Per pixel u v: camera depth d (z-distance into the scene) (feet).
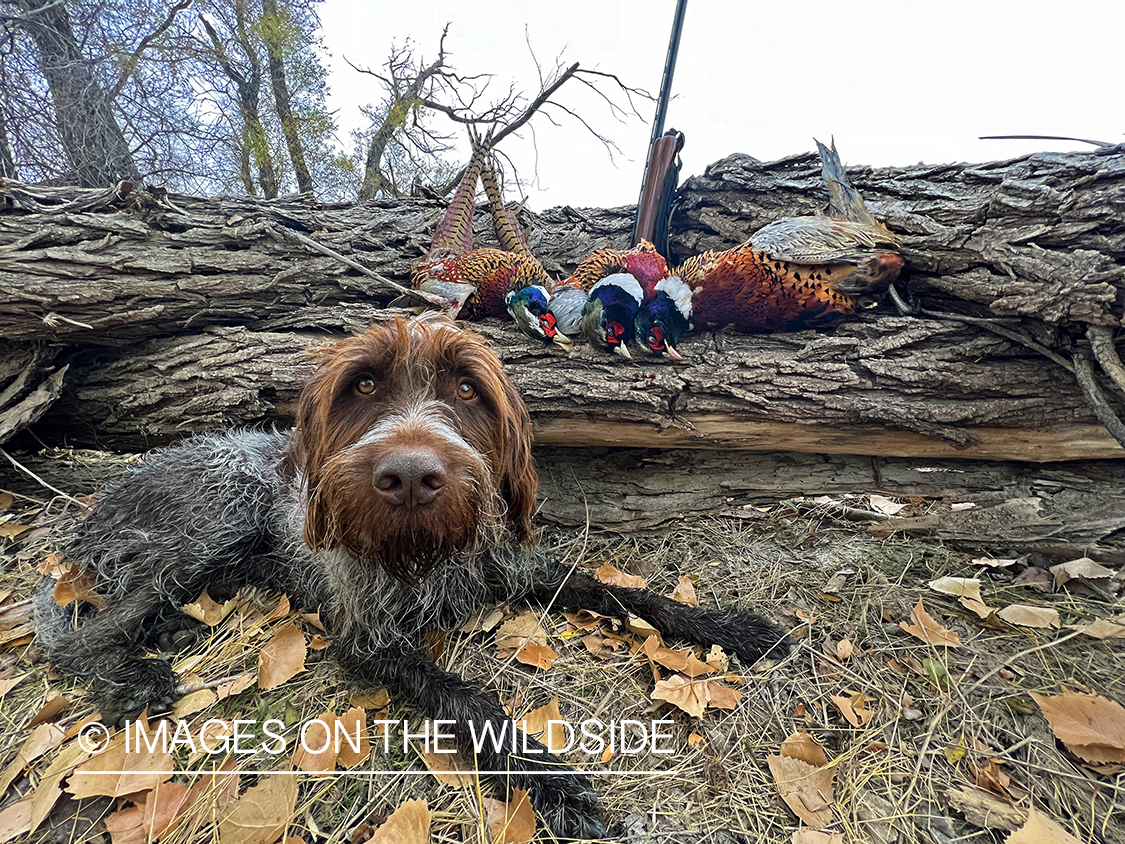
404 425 1.28
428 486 1.20
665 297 2.01
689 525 2.11
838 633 1.58
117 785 1.20
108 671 1.47
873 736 1.30
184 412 2.17
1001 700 1.34
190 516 1.72
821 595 1.74
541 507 2.16
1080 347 1.75
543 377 2.01
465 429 1.39
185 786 1.21
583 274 2.19
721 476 2.18
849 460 2.15
